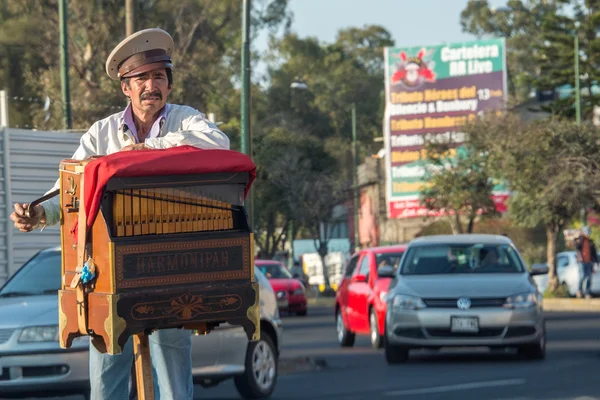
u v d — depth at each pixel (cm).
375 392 1600
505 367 1867
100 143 682
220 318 593
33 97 5050
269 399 1595
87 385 1401
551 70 6362
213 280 595
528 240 6800
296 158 6681
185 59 5203
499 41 6334
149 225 586
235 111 6225
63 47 3344
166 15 5203
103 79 4716
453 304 1931
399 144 6391
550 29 6322
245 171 605
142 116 674
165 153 586
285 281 4153
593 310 3853
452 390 1583
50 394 1406
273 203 6662
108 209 576
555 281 4625
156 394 714
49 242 2222
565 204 4534
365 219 8956
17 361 1382
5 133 2139
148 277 577
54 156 2239
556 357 2020
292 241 7281
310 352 2406
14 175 2162
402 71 6406
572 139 4678
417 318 1939
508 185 4947
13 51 5103
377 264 2498
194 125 669
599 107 6144
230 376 1577
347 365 2044
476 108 6341
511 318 1920
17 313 1410
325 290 6128
